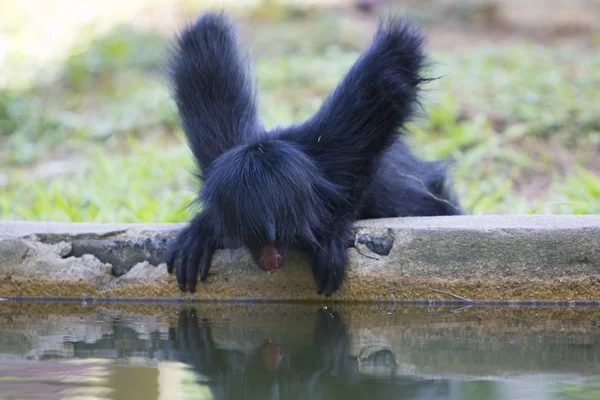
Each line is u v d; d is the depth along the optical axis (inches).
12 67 1139.3
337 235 388.8
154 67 1143.6
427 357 295.0
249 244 349.4
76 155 823.7
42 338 329.7
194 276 397.7
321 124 394.6
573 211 507.5
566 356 294.0
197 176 411.8
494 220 398.9
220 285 402.0
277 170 346.0
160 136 856.3
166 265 405.7
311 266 391.9
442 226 388.8
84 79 1080.8
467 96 843.4
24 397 245.8
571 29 1240.2
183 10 1438.2
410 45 403.9
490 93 853.2
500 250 382.0
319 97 892.0
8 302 412.5
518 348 305.9
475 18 1325.0
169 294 406.3
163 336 331.9
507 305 384.2
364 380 265.9
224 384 261.7
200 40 423.5
